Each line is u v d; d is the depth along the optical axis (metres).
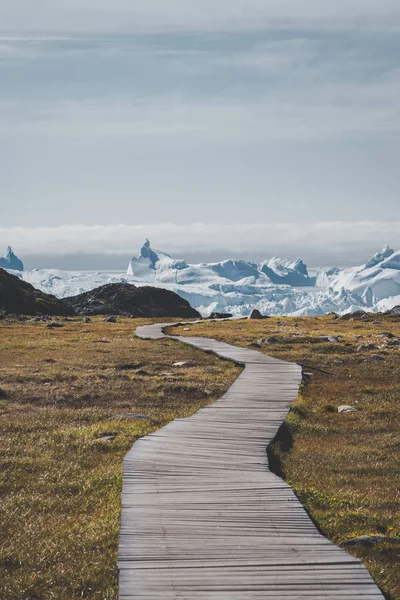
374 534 16.42
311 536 14.76
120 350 58.88
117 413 33.28
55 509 18.62
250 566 13.12
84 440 26.31
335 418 32.00
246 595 11.89
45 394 38.03
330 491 20.28
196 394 38.66
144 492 18.20
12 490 20.42
